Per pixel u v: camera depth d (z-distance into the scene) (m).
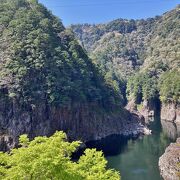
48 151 32.56
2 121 132.00
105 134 167.75
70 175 33.06
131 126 186.75
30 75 144.50
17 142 129.75
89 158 39.66
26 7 180.25
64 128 148.75
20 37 155.25
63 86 150.38
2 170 33.62
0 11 171.88
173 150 105.69
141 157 117.31
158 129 186.88
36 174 31.66
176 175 88.12
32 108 137.88
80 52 188.88
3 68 143.50
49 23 176.00
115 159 115.38
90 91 171.75
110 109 189.75
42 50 153.62
